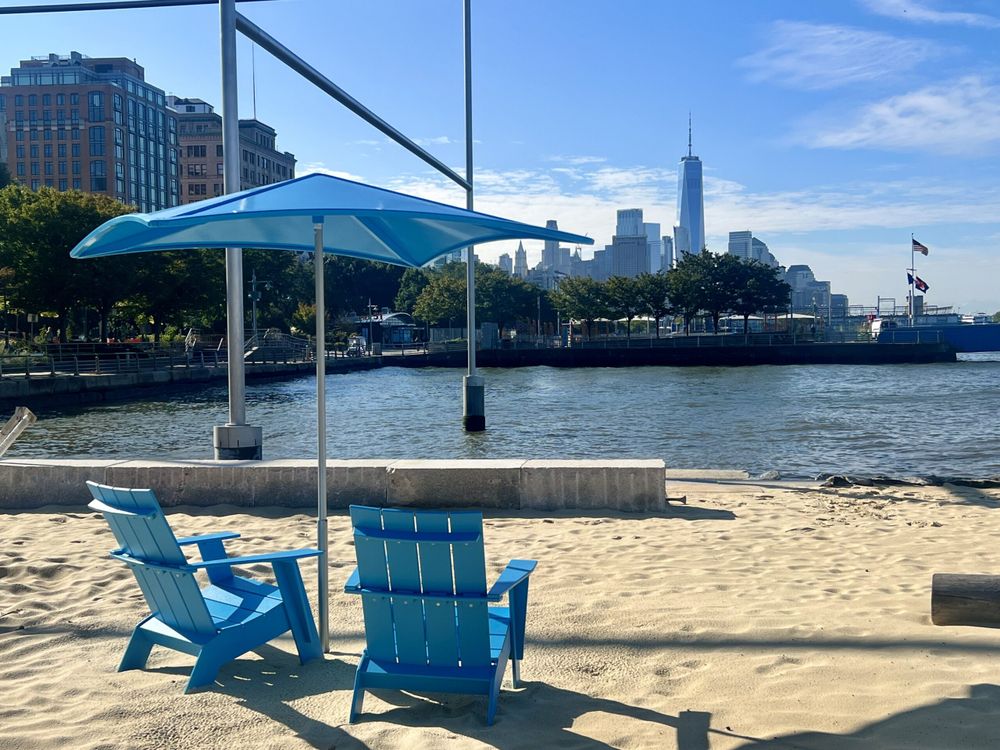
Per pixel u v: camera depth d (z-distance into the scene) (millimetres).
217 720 4109
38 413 35906
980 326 95625
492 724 3986
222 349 68688
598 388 49781
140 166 151500
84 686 4578
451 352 92438
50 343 50188
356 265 130625
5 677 4758
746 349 87500
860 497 11094
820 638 5035
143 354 54250
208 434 26766
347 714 4168
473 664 4062
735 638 5105
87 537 8484
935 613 5199
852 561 7367
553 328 131625
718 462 18297
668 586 6449
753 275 103062
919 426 26062
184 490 10219
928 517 9633
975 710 3926
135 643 4812
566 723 3996
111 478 10242
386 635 4137
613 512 9766
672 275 104938
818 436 23328
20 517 9633
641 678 4551
